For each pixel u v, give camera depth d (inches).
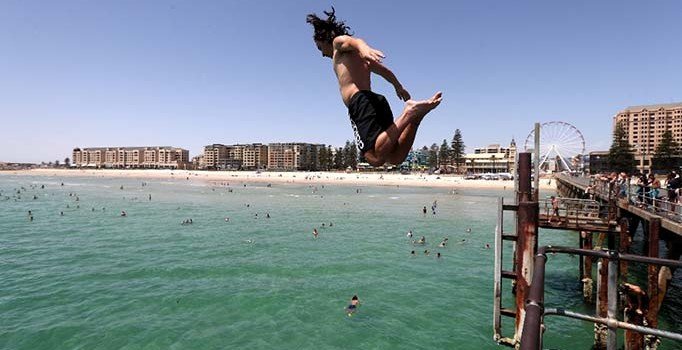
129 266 1057.5
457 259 1173.7
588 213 765.3
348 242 1414.9
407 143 114.4
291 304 798.5
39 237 1462.8
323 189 4495.6
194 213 2202.3
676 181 799.7
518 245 497.7
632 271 962.7
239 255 1200.8
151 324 692.7
